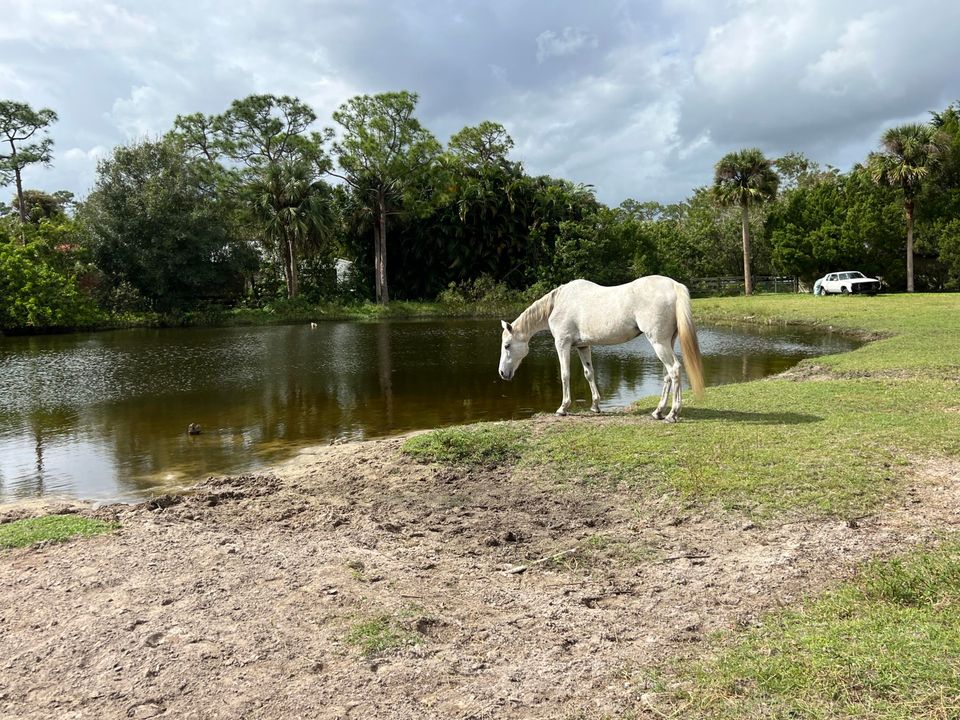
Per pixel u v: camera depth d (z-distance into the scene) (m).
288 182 41.09
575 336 8.45
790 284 44.72
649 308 7.68
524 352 8.91
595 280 44.53
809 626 3.17
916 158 33.34
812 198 41.25
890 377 10.20
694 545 4.45
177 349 21.31
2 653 3.28
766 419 7.57
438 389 12.66
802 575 3.79
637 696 2.71
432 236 47.47
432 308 42.16
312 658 3.14
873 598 3.43
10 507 6.08
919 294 32.03
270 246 44.62
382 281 45.88
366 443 8.09
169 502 6.04
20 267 30.25
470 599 3.81
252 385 13.53
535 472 6.21
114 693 2.92
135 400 11.97
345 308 41.69
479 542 4.83
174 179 39.22
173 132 42.81
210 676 3.01
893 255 38.16
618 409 9.26
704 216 51.12
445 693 2.84
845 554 4.01
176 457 8.03
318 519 5.42
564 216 47.69
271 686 2.93
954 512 4.56
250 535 5.02
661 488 5.46
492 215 46.56
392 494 6.03
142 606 3.73
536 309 8.70
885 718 2.41
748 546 4.34
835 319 22.11
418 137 45.31
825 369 11.78
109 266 38.47
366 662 3.09
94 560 4.44
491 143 50.81
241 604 3.72
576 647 3.20
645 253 46.22
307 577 4.09
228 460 7.84
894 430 6.64
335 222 43.34
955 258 33.84
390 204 47.28
